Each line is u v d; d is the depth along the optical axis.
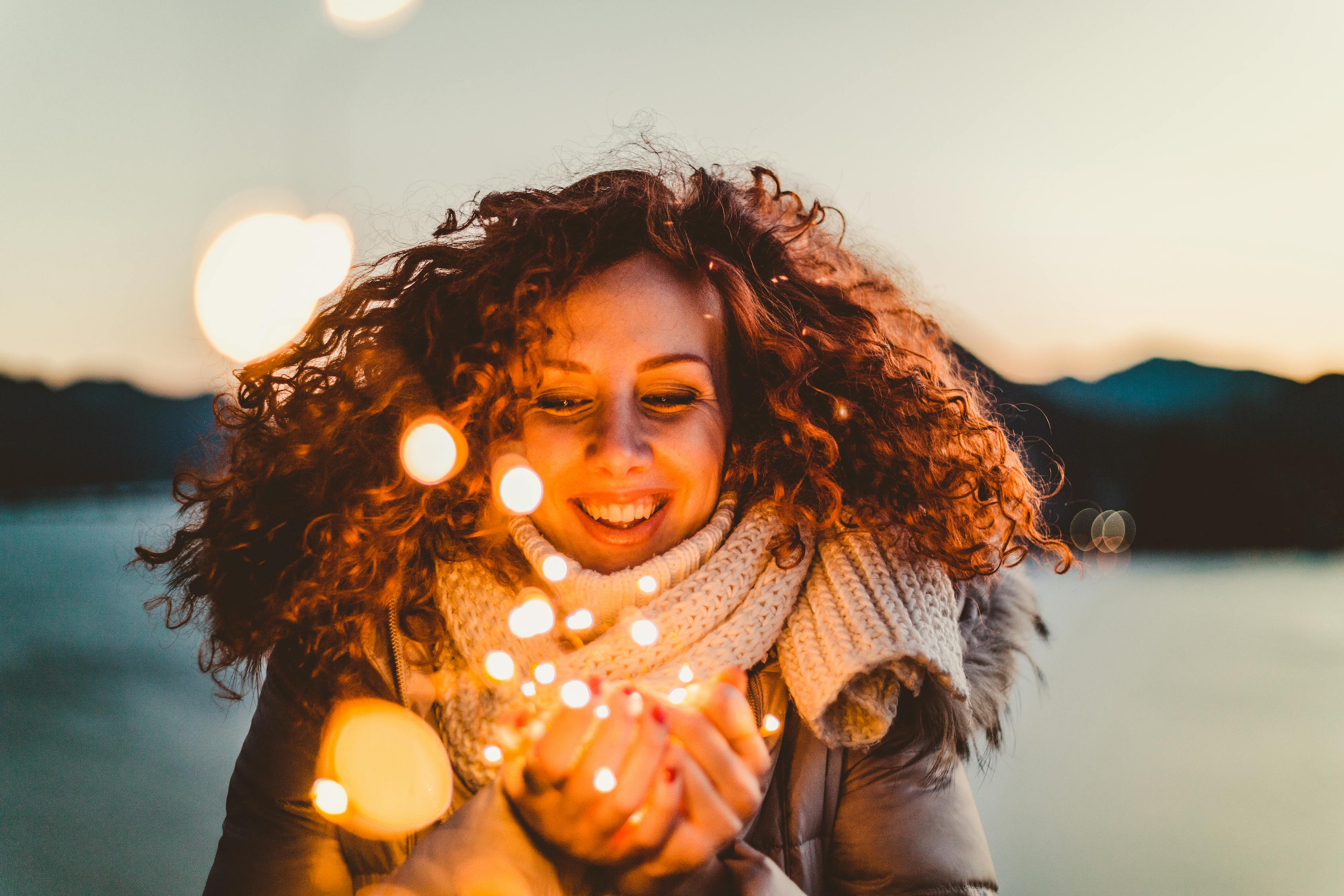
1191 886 3.27
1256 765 4.48
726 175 2.12
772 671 1.60
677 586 1.52
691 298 1.62
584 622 1.34
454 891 1.12
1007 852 3.62
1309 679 5.80
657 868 1.14
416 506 1.59
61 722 5.18
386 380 1.74
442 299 1.76
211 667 1.78
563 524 1.57
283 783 1.54
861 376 1.79
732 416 1.77
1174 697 5.48
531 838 1.18
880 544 1.60
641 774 1.09
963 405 1.86
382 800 1.45
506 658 1.21
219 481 1.82
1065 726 5.04
